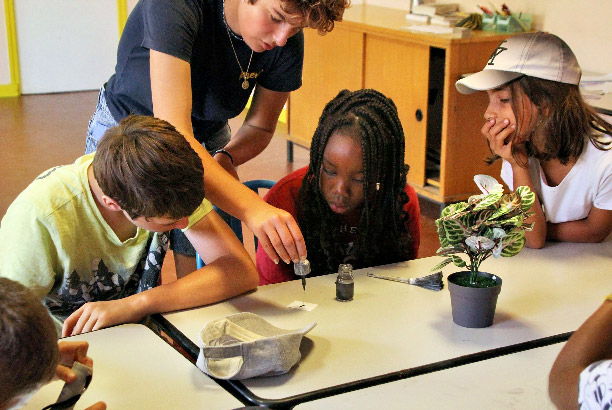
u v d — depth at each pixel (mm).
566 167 1821
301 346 1318
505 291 1557
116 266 1640
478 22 3848
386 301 1509
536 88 1725
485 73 1776
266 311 1468
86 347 1239
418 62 3756
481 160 3789
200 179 1362
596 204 1811
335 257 1812
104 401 1148
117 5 7156
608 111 2684
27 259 1491
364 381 1206
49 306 1613
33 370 945
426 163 3916
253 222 1497
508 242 1365
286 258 1500
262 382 1205
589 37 3658
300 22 1602
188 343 1344
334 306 1486
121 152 1309
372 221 1770
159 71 1688
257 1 1616
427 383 1205
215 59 1886
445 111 3621
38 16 6879
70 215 1522
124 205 1336
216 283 1513
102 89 2025
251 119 2125
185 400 1154
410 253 1871
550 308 1481
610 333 1068
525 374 1238
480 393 1177
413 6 4391
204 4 1786
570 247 1821
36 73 7047
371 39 4066
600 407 921
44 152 5191
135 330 1379
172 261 3354
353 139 1656
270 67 1992
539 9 3895
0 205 4160
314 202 1796
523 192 1389
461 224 1369
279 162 5051
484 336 1365
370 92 1737
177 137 1351
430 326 1401
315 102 4664
